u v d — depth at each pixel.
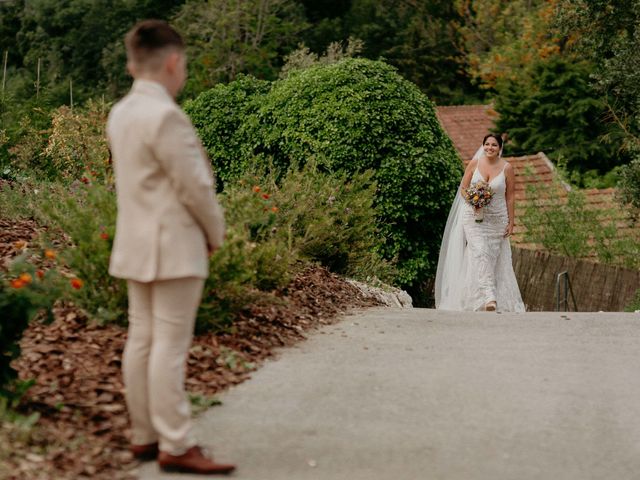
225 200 8.41
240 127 16.61
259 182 10.51
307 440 4.75
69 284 6.23
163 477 4.13
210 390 5.48
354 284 10.21
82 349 5.64
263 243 7.77
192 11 37.56
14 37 46.72
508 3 41.81
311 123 15.65
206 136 16.88
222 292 6.45
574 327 7.88
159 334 4.14
